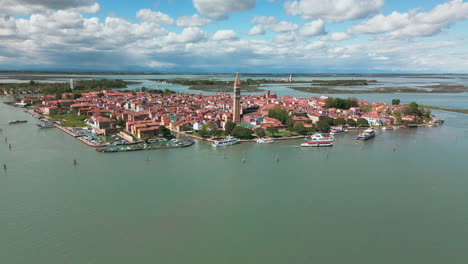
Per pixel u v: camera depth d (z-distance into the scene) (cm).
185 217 11925
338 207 12950
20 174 16000
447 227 11519
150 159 19100
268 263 9356
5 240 10231
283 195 14025
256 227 11312
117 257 9531
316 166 18238
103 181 15262
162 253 9769
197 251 9894
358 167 18162
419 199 13838
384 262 9488
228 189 14562
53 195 13575
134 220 11631
